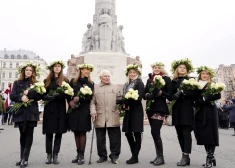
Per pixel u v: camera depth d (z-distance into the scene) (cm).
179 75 686
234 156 734
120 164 621
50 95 632
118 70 2103
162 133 1334
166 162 646
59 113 641
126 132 642
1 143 949
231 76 8375
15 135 1213
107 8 2344
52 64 670
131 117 645
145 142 1004
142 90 662
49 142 636
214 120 608
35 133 1277
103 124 655
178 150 821
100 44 2225
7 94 1908
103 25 2241
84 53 2248
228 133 1603
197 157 715
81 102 642
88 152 782
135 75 694
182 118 617
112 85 696
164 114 646
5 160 656
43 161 651
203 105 620
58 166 596
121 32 2431
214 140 596
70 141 1015
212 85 599
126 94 618
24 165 582
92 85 688
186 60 678
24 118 602
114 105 675
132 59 2188
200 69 673
